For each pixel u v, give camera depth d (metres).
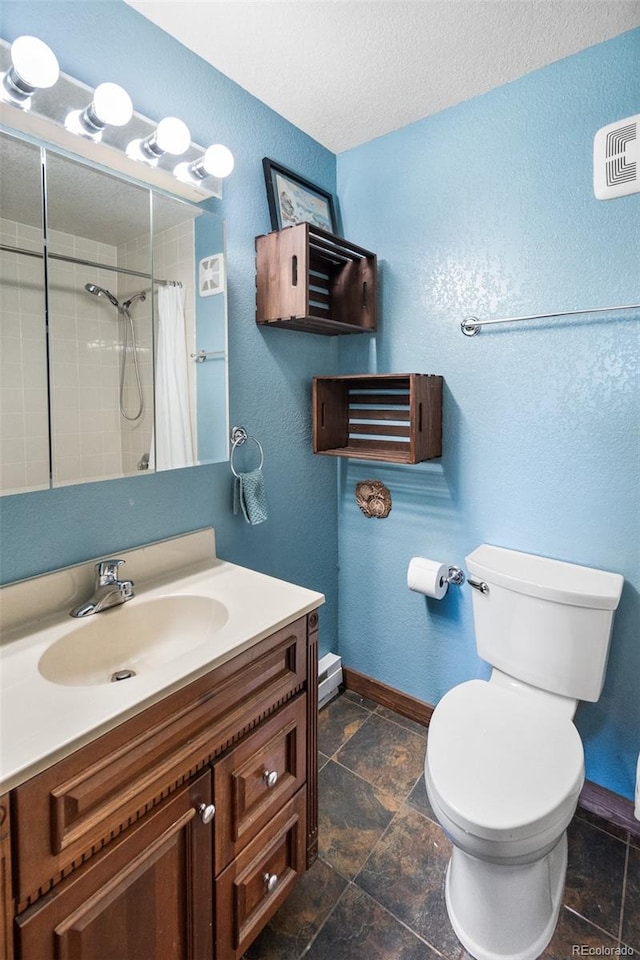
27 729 0.76
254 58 1.43
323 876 1.36
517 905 1.15
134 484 1.36
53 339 1.10
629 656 1.49
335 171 1.98
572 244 1.47
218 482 1.60
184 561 1.48
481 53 1.40
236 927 1.05
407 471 1.92
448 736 1.28
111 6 1.21
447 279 1.73
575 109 1.42
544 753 1.22
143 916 0.86
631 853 1.43
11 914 0.69
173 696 0.89
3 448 1.04
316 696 1.27
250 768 1.06
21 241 1.04
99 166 1.14
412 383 1.59
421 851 1.44
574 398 1.51
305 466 1.95
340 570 2.20
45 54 0.94
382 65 1.45
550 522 1.59
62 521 1.21
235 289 1.59
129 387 1.26
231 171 1.41
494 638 1.57
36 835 0.71
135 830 0.83
